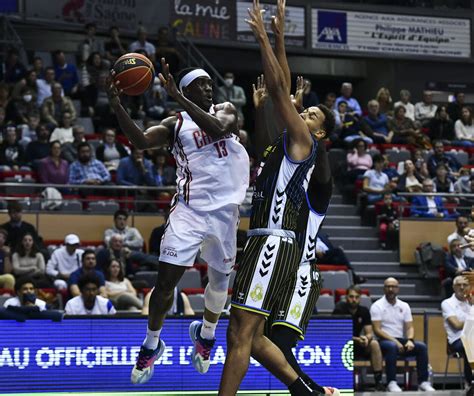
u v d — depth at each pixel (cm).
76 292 1457
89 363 983
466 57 3031
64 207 1861
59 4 2642
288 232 738
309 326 1027
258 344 746
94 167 1941
